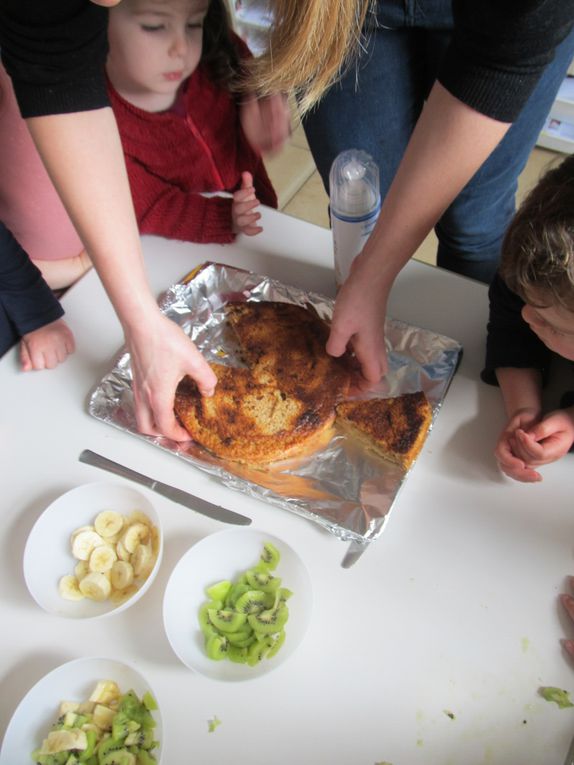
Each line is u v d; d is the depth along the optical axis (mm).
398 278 927
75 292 934
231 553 663
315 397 779
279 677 601
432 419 755
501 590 644
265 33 749
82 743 543
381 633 623
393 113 1049
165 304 881
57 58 603
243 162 1187
